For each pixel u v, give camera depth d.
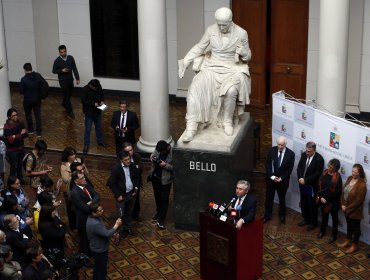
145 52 12.85
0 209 9.59
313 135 10.88
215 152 10.50
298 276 9.73
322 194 10.36
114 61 17.23
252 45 15.82
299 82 15.78
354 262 10.05
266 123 15.24
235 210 9.27
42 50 17.64
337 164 10.25
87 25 17.11
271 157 10.98
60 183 10.69
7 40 17.83
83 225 9.84
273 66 15.89
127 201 10.69
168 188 10.84
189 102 10.83
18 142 12.45
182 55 16.45
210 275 9.59
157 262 10.20
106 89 17.48
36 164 11.20
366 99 15.34
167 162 10.75
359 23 14.80
